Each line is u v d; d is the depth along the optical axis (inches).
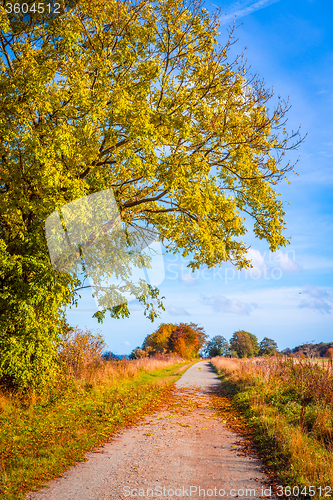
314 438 231.5
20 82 290.2
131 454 218.4
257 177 422.6
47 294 321.4
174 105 367.2
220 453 221.0
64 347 477.7
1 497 149.6
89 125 294.7
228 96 378.6
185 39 366.6
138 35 366.3
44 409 324.5
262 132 396.2
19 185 304.5
